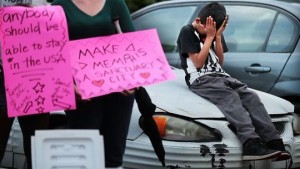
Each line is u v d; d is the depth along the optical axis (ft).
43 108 23.12
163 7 47.37
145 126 26.55
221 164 30.89
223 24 34.99
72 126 25.22
